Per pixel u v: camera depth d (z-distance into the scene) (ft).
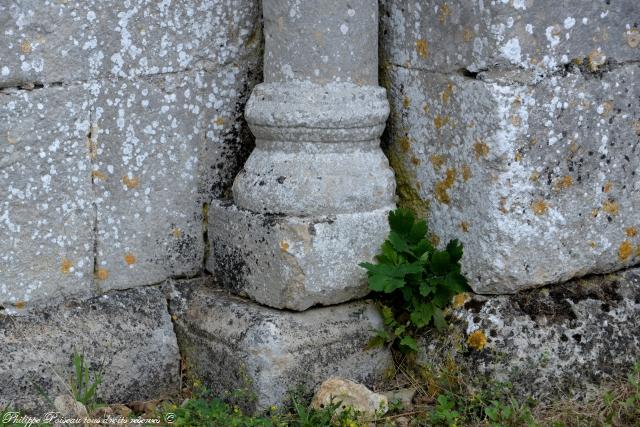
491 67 13.30
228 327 14.34
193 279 15.53
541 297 14.32
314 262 13.87
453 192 14.21
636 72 14.17
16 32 13.34
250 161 14.76
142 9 14.28
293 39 14.08
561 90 13.57
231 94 15.29
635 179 14.53
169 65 14.66
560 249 14.08
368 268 13.96
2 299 13.89
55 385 13.94
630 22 14.01
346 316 14.49
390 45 14.96
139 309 14.89
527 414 13.29
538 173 13.65
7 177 13.62
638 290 14.94
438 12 13.94
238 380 14.08
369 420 13.60
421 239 14.39
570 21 13.51
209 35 14.92
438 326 14.28
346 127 14.08
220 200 15.20
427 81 14.35
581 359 14.07
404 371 14.92
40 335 14.02
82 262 14.49
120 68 14.25
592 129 13.94
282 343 13.83
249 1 15.17
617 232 14.55
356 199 14.20
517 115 13.32
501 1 13.02
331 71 14.10
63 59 13.78
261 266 14.23
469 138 13.75
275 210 14.14
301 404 13.93
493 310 14.06
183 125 14.96
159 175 14.89
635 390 13.98
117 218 14.66
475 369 13.89
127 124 14.47
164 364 14.89
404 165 15.08
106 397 14.37
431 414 13.67
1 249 13.76
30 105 13.61
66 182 14.12
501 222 13.57
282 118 14.05
